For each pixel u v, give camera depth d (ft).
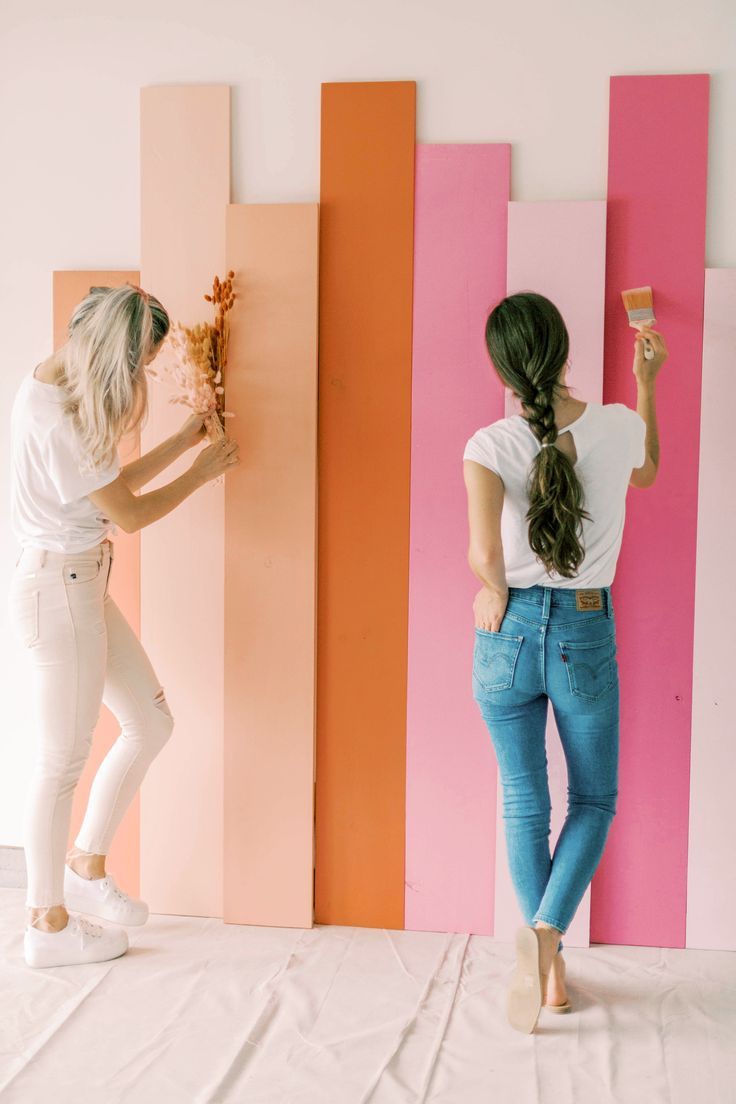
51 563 8.60
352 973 8.83
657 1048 7.69
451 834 9.63
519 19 9.05
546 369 7.83
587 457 7.87
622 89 8.91
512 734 8.20
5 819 10.44
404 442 9.42
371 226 9.30
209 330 9.25
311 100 9.35
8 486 10.18
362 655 9.64
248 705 9.71
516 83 9.09
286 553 9.55
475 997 8.43
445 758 9.59
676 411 9.04
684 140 8.87
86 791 10.20
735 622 9.12
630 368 9.08
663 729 9.27
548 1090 7.15
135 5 9.53
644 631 9.22
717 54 8.85
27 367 10.01
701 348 8.96
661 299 8.98
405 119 9.19
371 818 9.75
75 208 9.79
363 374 9.43
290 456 9.46
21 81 9.74
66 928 8.92
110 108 9.64
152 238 9.59
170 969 8.87
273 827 9.76
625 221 8.98
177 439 9.09
